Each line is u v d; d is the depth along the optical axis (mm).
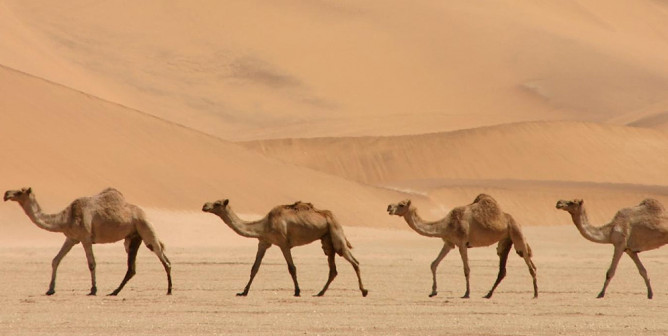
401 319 63719
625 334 58219
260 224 77000
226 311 67562
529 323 62531
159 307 69812
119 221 76812
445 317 65125
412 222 77062
